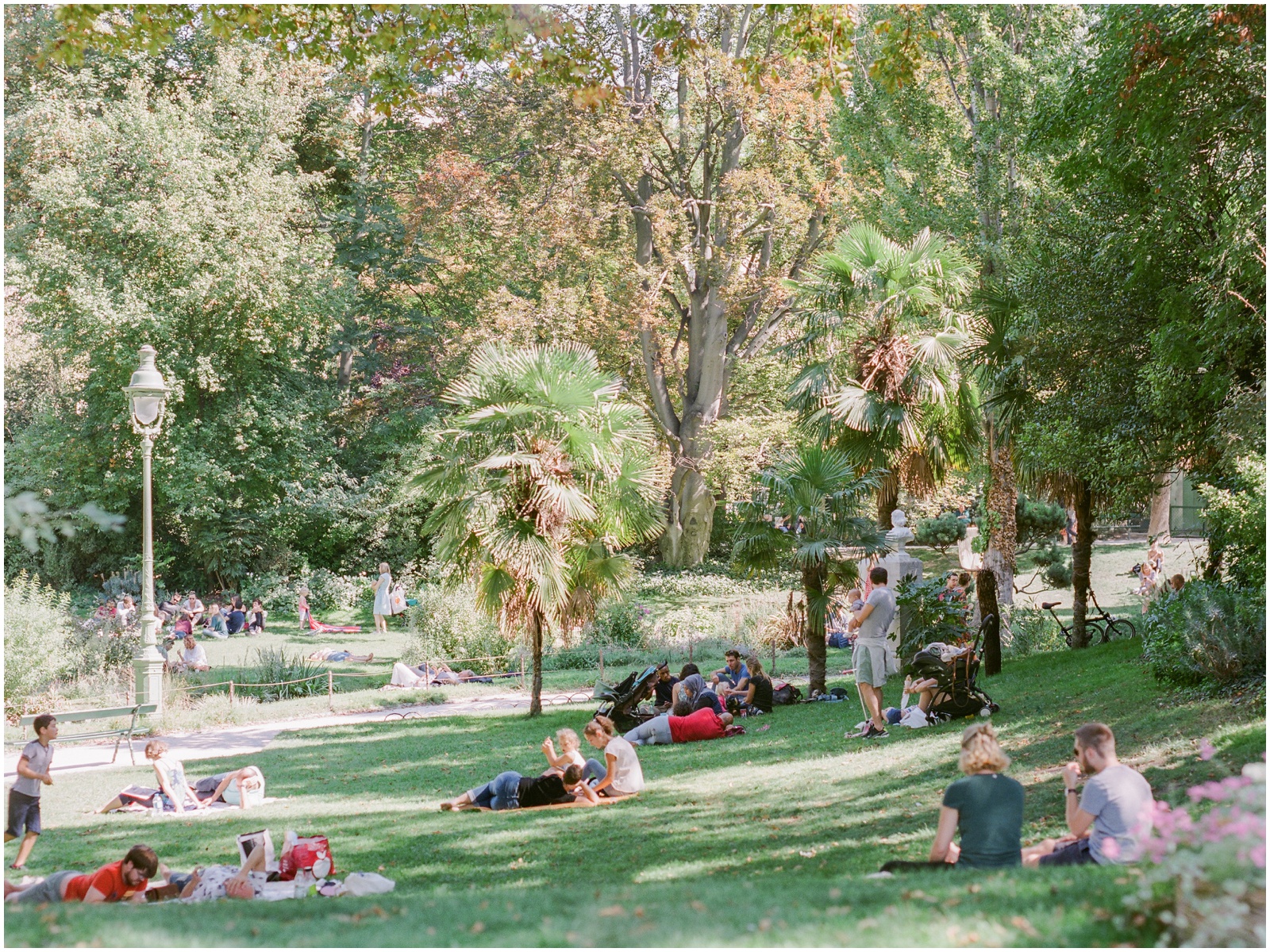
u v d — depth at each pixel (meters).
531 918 4.71
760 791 9.12
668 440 34.59
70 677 18.81
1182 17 9.01
